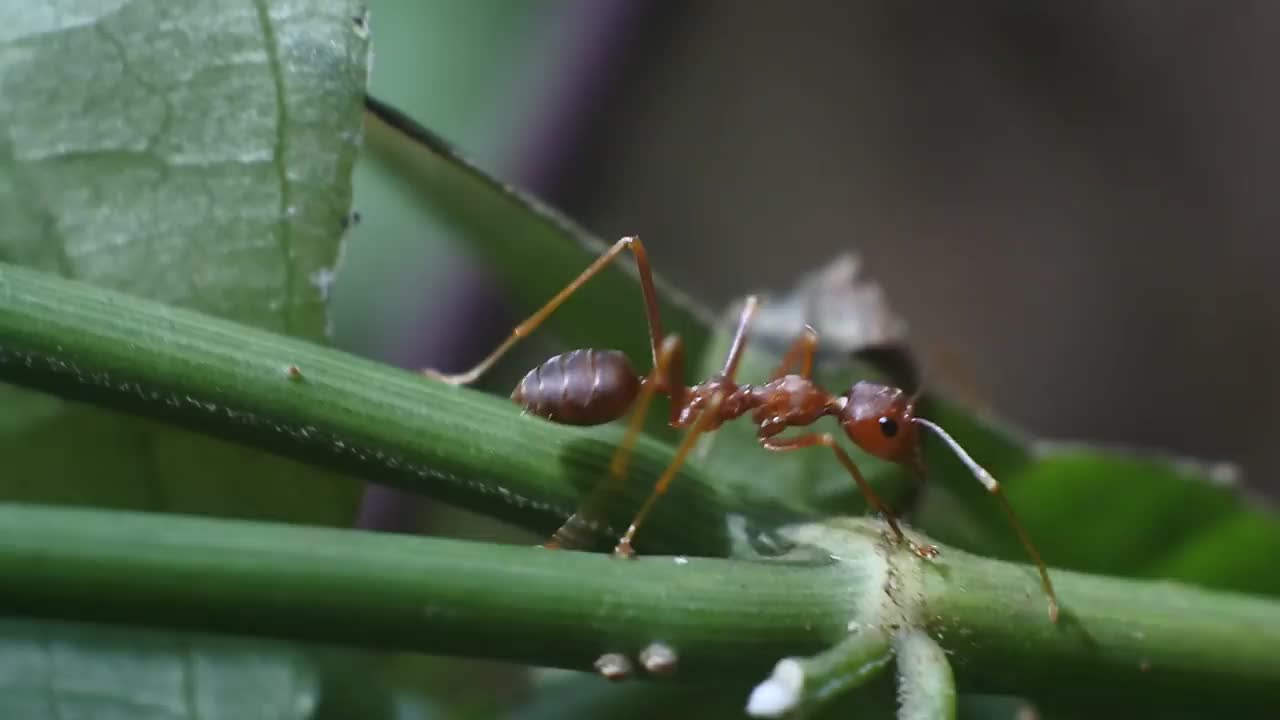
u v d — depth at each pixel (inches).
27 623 2.4
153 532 2.0
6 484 2.3
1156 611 2.2
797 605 2.1
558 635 2.0
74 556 2.0
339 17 2.2
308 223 2.2
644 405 2.3
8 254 2.2
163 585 2.0
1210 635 2.2
